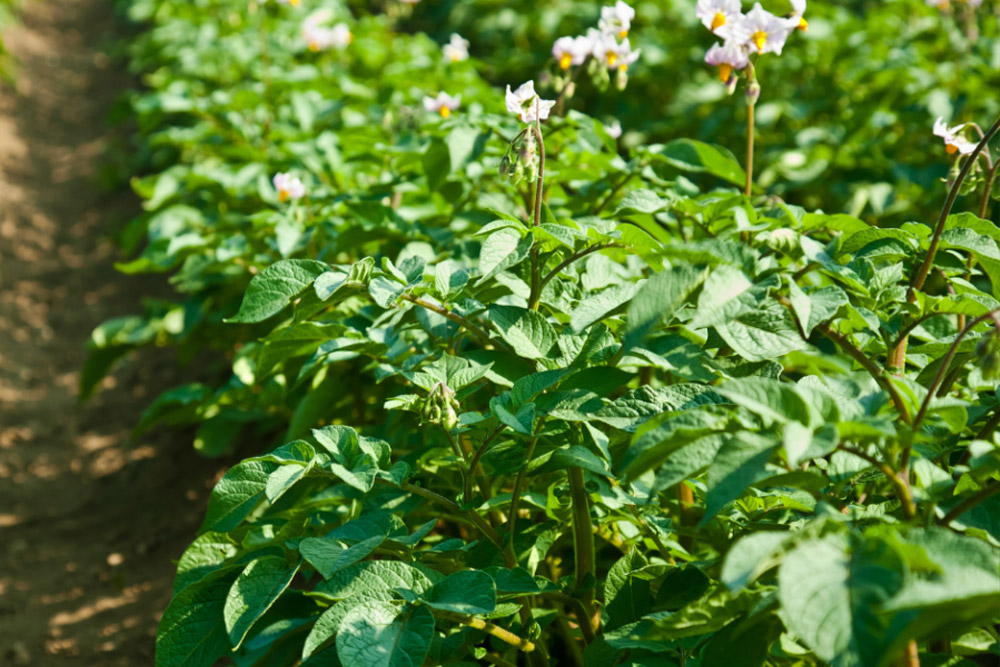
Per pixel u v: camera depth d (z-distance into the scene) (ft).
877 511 6.19
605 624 6.35
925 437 4.67
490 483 7.57
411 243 9.96
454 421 6.41
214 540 6.94
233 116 15.62
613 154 11.41
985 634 6.20
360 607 5.61
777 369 6.77
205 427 12.53
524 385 6.32
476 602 5.56
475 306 7.26
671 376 8.61
